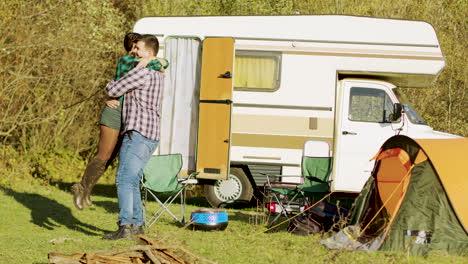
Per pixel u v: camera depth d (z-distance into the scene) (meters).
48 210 9.67
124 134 7.06
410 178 6.98
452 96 15.71
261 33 11.34
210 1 17.22
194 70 11.30
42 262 5.96
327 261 6.32
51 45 13.84
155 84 7.10
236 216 9.88
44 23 13.73
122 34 15.49
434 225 6.82
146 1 17.20
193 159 11.19
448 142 7.25
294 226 8.00
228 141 10.87
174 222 8.80
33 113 15.03
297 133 11.22
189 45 11.35
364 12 16.67
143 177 8.09
